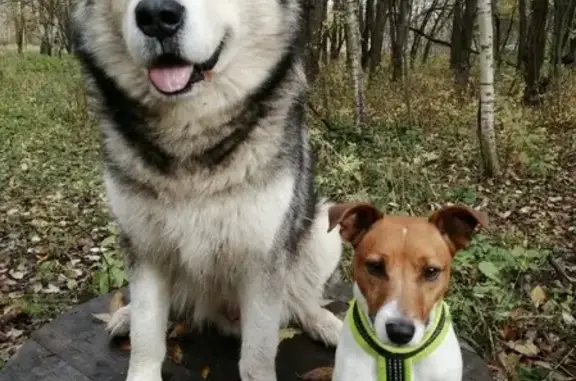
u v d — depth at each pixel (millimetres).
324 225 1148
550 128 3506
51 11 8242
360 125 3027
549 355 1451
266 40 952
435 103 3801
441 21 9984
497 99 3744
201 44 876
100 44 949
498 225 2180
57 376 1079
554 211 2354
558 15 4992
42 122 3840
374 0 6562
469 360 1119
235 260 993
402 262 817
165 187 939
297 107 1014
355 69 3170
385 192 2133
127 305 1218
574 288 1689
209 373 1091
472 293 1527
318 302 1182
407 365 847
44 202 2436
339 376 888
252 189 947
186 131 928
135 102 939
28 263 1976
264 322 1007
